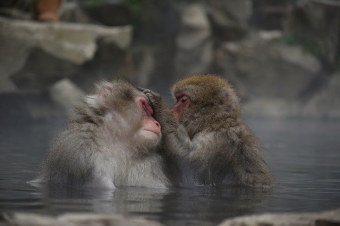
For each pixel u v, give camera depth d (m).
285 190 7.98
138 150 8.23
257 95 33.81
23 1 24.23
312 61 34.22
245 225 4.78
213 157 8.39
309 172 10.38
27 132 18.58
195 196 7.08
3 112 23.44
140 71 33.09
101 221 4.46
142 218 5.21
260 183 8.46
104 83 8.70
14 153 12.52
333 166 11.46
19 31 22.81
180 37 34.09
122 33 26.11
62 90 23.84
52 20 23.86
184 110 8.86
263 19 37.44
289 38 34.88
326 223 4.69
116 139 8.16
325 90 33.28
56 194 6.90
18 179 8.40
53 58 23.50
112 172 7.94
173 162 8.39
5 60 22.62
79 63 23.89
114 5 29.61
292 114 32.75
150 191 7.43
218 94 8.78
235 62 34.09
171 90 9.34
